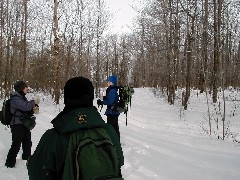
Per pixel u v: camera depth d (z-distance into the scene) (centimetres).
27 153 663
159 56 3222
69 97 213
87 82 217
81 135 203
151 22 2784
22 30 2880
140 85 6134
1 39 2620
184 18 2059
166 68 2481
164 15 2212
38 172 206
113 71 5366
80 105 212
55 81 1950
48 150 203
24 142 662
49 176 201
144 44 3014
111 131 222
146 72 5275
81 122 204
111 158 197
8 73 2595
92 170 188
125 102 799
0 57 2584
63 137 202
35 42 3403
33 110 627
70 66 2745
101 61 3909
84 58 2988
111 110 797
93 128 208
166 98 2541
